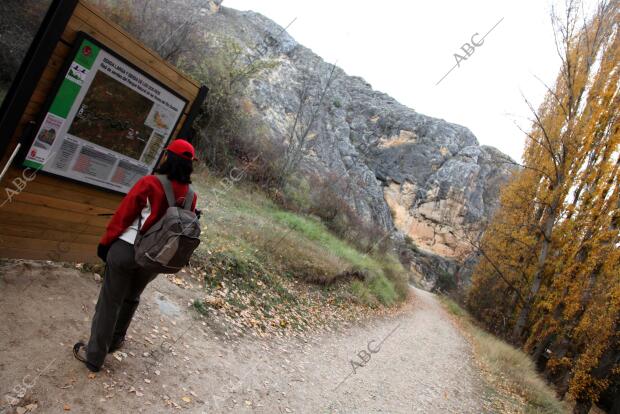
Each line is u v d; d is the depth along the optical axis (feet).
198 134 54.19
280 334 22.04
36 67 9.75
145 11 43.80
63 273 13.01
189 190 10.30
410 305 71.46
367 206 133.69
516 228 72.18
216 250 24.66
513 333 66.18
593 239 56.95
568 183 62.13
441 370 33.71
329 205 75.10
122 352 11.87
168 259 9.11
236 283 23.68
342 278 44.75
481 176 198.90
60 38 10.00
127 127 12.18
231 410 12.46
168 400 11.12
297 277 34.58
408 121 201.46
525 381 43.39
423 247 180.96
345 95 204.13
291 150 76.69
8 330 9.93
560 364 55.21
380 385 22.58
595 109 60.44
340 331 29.91
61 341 10.57
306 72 124.98
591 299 54.39
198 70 52.16
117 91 11.47
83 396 9.42
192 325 16.35
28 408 8.33
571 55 64.95
